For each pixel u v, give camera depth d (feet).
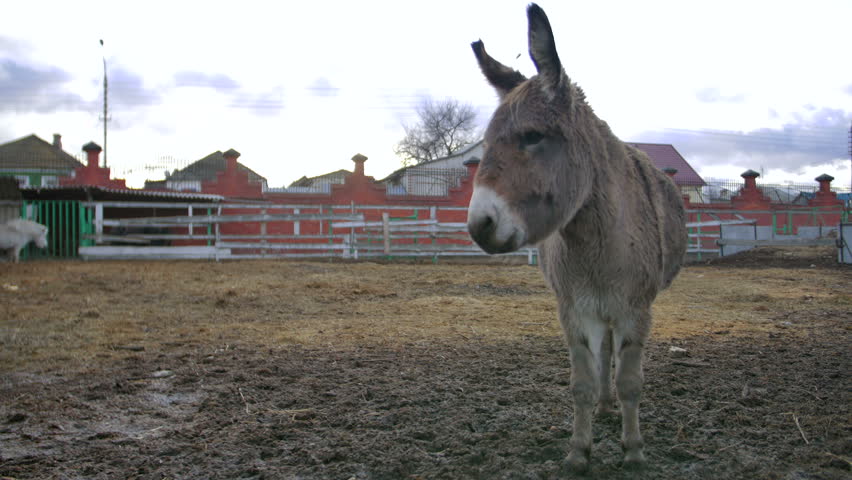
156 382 16.26
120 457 11.31
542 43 8.74
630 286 9.95
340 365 17.87
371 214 82.33
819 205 112.57
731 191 116.98
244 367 17.67
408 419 13.02
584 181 9.29
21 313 27.25
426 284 39.91
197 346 20.70
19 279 39.45
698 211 71.61
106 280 39.42
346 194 82.07
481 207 8.23
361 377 16.43
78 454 11.50
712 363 17.71
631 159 11.70
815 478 9.88
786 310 29.22
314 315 27.66
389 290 36.68
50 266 49.21
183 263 53.52
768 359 18.17
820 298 33.58
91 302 30.68
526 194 8.45
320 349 20.10
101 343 21.17
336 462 10.91
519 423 12.75
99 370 17.51
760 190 101.76
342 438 12.00
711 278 45.62
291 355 19.20
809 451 10.91
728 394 14.48
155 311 28.27
